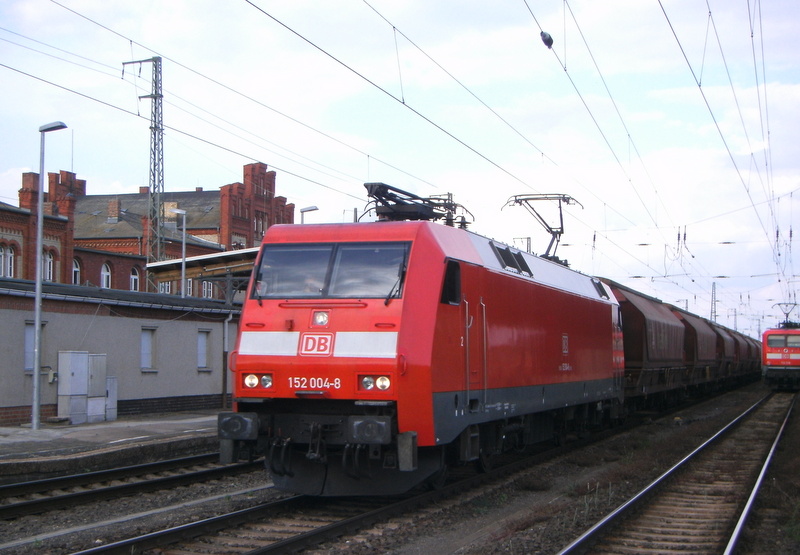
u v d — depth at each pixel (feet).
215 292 173.47
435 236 36.58
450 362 36.11
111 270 154.92
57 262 143.02
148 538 28.25
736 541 29.07
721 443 66.28
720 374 152.46
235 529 31.73
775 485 42.11
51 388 67.97
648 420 89.56
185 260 92.73
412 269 34.78
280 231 37.70
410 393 32.96
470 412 38.50
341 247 36.14
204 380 88.12
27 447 50.88
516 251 49.37
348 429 32.60
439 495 38.45
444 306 35.91
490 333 41.39
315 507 36.42
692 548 29.40
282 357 34.04
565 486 44.55
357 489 35.42
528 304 48.19
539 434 53.52
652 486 40.29
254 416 33.96
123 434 58.34
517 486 43.16
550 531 31.24
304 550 28.40
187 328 85.61
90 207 212.64
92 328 73.05
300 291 35.42
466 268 38.70
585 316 61.57
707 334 131.64
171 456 53.67
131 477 45.73
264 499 38.99
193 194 222.28
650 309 91.25
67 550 28.68
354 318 33.94
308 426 34.35
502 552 27.96
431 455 36.06
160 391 81.25
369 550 28.37
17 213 136.46
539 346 49.96
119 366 76.02
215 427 64.28
